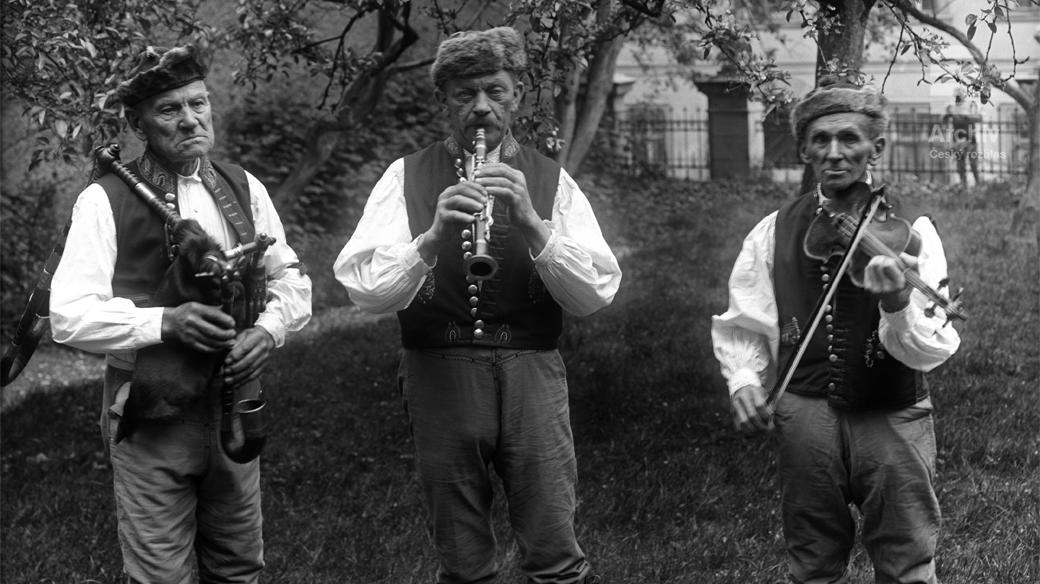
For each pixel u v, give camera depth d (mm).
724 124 19828
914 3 6188
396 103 16656
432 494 3869
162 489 3633
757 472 5973
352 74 7371
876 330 3486
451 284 3764
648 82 20688
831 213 3557
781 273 3619
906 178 17016
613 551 5141
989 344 8086
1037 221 12031
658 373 7770
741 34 5445
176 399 3543
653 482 5906
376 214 3844
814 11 5832
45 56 5680
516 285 3766
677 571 4914
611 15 6199
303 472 6547
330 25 14914
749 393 3609
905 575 3580
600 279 3758
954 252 11516
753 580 4781
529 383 3801
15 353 3721
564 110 10797
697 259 12414
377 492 6184
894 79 17062
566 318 9352
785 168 19594
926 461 3545
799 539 3676
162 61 3564
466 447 3801
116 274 3619
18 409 8633
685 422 6789
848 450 3574
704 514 5547
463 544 3895
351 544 5434
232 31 7207
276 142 15852
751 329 3689
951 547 4934
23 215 11516
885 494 3535
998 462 5969
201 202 3736
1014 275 10375
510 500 3908
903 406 3520
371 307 3729
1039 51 12438
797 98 5578
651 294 10516
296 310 3844
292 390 8391
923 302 3404
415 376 3848
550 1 5539
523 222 3602
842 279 3502
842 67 5477
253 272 3664
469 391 3781
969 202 15031
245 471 3791
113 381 3715
